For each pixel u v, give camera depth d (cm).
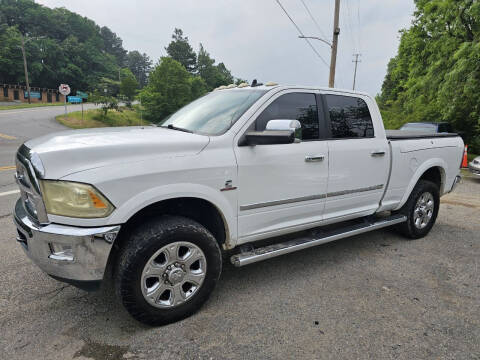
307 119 325
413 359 219
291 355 220
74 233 210
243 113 286
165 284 242
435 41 1622
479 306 286
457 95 1389
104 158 221
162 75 4897
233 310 271
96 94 3269
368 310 275
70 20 10700
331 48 1673
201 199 266
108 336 237
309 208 328
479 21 1373
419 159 422
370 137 375
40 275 323
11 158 1089
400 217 420
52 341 230
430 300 293
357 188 361
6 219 477
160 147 242
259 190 288
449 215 572
